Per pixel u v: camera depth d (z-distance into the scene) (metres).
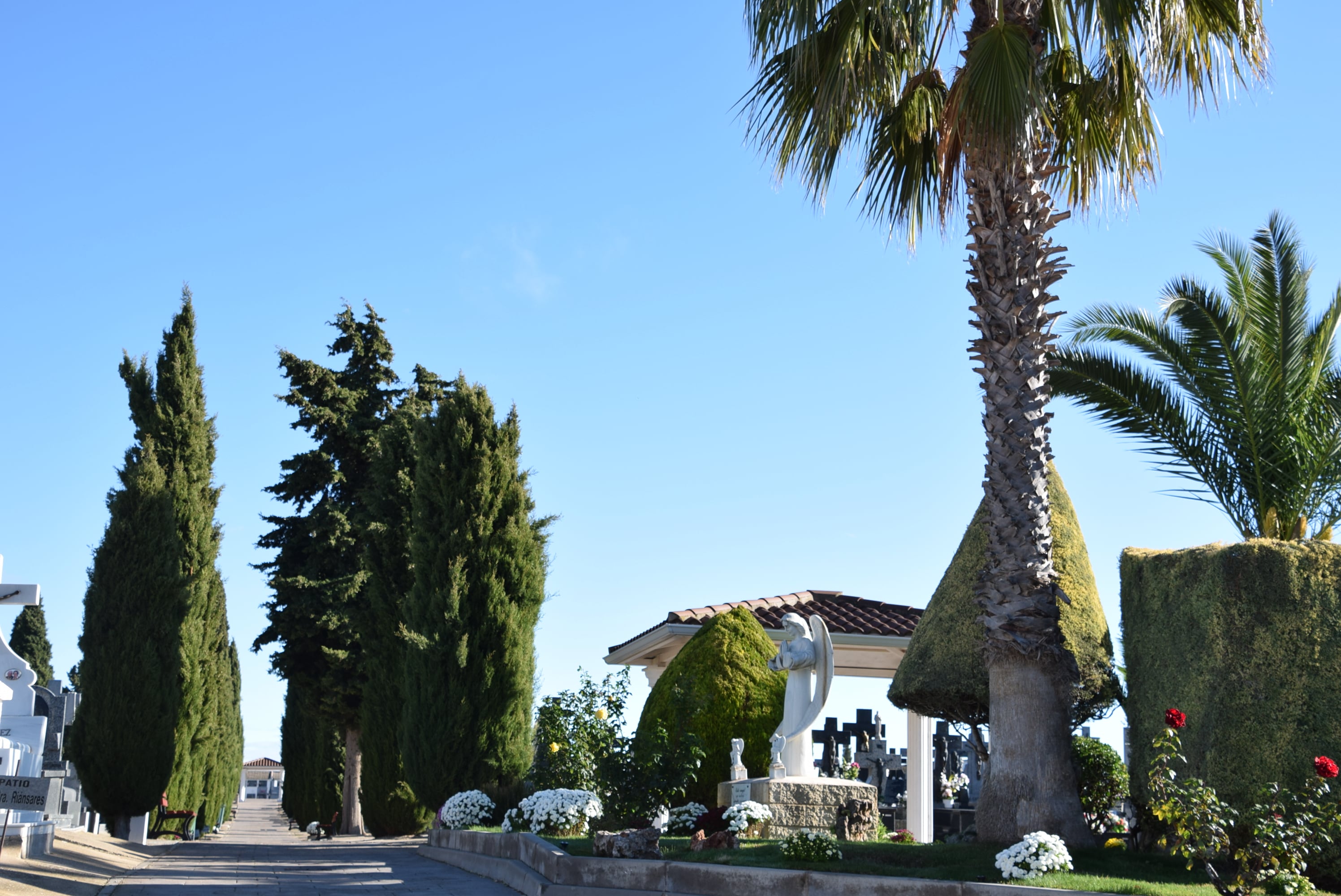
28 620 54.50
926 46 12.99
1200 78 12.50
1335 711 10.30
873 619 21.39
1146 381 16.02
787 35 12.38
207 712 28.48
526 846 13.21
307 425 36.56
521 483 22.25
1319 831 9.31
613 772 14.66
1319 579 10.77
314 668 33.59
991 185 11.91
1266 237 15.18
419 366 38.12
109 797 22.22
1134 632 12.00
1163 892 8.96
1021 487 11.58
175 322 26.12
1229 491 15.58
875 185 13.75
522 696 20.91
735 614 18.09
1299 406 15.05
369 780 26.55
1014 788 11.19
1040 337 11.86
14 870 11.37
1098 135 13.44
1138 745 11.64
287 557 35.16
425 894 12.02
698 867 10.73
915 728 20.12
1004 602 11.47
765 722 16.98
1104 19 11.50
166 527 23.50
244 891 11.97
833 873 10.07
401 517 28.33
